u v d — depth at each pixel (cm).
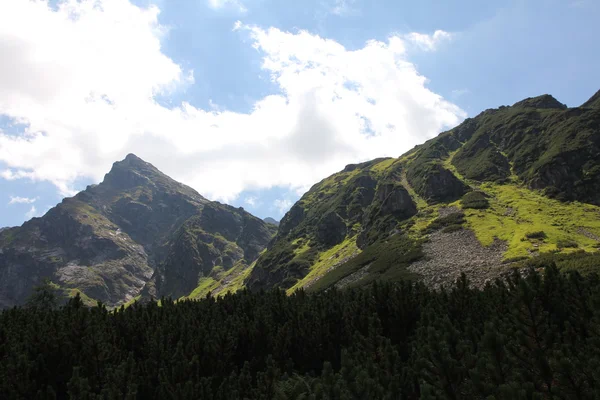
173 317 3591
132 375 2255
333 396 1600
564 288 2273
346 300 3922
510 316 1916
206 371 2620
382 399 1630
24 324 3412
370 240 13025
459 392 1620
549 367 1538
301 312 3441
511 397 1312
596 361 1415
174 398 2108
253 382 2616
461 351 1744
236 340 2992
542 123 14888
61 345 2603
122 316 3559
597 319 1728
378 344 2302
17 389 2203
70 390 2098
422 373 1717
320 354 3006
